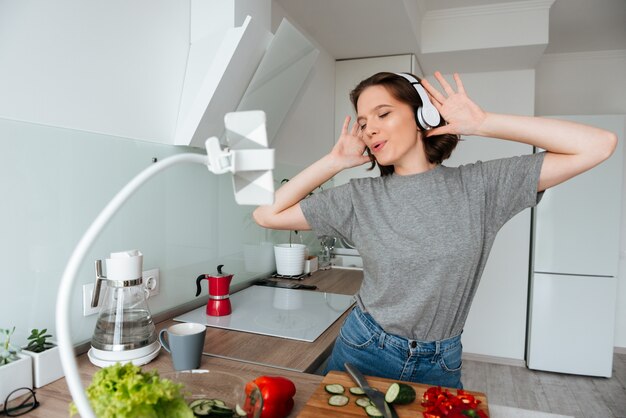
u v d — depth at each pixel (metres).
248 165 0.46
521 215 3.28
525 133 0.93
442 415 0.72
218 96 1.33
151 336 1.05
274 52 1.34
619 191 2.98
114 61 1.16
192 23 1.45
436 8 2.75
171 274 1.42
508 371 3.22
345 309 1.52
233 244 1.81
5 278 0.91
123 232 1.22
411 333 1.00
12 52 0.90
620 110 3.54
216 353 1.10
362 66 2.96
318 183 1.14
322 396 0.82
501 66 3.20
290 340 1.20
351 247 2.93
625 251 3.55
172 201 1.42
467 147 3.39
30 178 0.95
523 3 2.66
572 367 3.11
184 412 0.56
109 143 1.15
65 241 1.04
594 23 2.96
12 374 0.83
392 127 1.00
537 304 3.16
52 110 1.00
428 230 0.97
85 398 0.42
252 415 0.64
